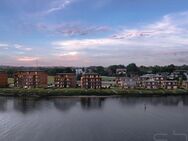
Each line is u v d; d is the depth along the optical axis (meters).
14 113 130.75
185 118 123.06
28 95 189.50
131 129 102.31
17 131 98.69
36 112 133.50
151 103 166.75
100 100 176.38
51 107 147.88
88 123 111.62
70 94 192.38
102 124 110.06
